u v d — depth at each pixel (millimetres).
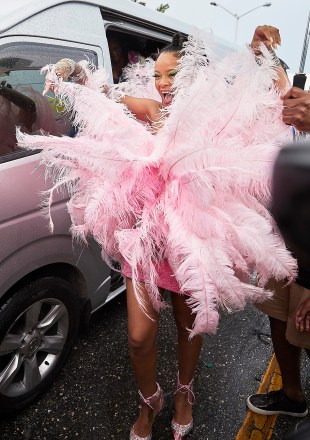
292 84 1481
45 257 1858
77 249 2023
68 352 2166
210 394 2207
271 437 1974
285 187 330
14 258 1719
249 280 1498
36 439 1887
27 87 1854
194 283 1266
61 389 2168
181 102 1280
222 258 1281
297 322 1538
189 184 1281
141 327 1571
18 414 2006
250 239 1244
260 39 1494
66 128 2055
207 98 1250
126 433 1952
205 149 1225
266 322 2859
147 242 1419
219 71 1266
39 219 1786
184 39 1592
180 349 1771
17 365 1877
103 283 2281
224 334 2703
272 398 2021
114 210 1380
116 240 1487
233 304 1348
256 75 1266
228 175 1251
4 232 1653
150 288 1495
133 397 2156
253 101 1281
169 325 2740
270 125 1352
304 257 332
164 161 1351
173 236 1312
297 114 1207
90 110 1414
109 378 2266
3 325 1755
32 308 1872
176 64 1518
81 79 1647
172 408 2092
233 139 1311
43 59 1914
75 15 2152
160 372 2336
